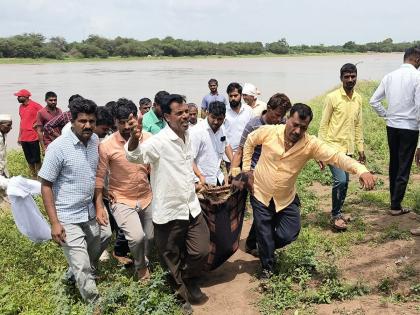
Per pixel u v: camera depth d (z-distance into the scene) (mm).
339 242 6488
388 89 6930
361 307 4840
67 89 36969
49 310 5027
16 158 13016
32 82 44000
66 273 5555
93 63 97188
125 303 5191
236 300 5344
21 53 105000
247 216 7980
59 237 4875
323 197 8789
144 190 5852
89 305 5016
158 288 5297
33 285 5621
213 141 6684
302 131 5023
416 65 6898
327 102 6930
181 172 4887
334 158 5070
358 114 7012
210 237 5570
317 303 5066
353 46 180250
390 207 7613
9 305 5105
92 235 5309
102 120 6129
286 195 5473
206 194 5574
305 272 5625
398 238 6387
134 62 103500
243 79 49656
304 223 7383
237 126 8062
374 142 13219
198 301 5336
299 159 5258
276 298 5172
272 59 127188
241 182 5590
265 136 5379
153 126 7316
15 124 20875
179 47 132625
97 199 5348
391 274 5496
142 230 5625
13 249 6570
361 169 4828
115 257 6371
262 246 5559
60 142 4867
